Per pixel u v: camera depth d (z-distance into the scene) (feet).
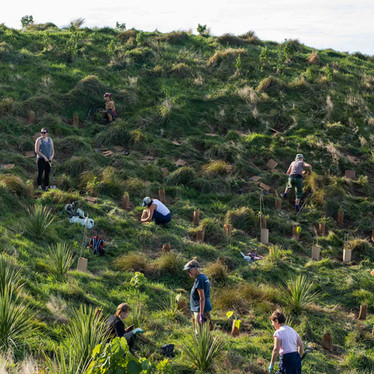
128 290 33.99
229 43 96.99
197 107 72.64
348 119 73.31
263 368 26.99
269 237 49.39
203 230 45.91
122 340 17.40
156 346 26.99
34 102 64.18
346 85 83.46
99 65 79.56
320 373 28.12
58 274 32.45
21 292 27.07
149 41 90.53
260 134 68.13
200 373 24.94
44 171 52.70
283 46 95.86
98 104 69.36
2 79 68.69
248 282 39.19
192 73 81.20
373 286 41.06
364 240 49.39
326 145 66.08
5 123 59.21
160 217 46.16
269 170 62.18
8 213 40.81
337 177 61.31
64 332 25.08
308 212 54.60
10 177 45.16
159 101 72.79
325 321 35.24
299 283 36.47
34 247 36.11
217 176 57.93
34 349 22.72
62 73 73.56
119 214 46.91
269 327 32.65
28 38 85.05
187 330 29.78
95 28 99.45
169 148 63.16
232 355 27.53
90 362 19.33
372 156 66.44
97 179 52.70
